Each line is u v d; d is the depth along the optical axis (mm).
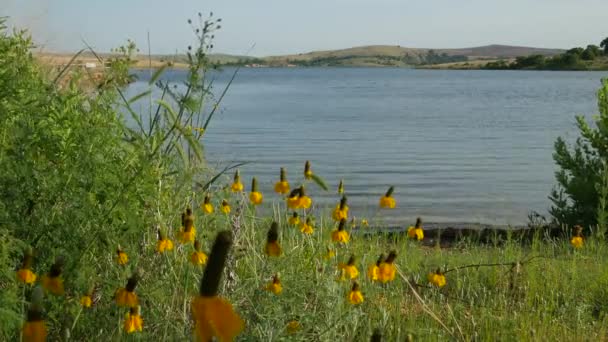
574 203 11305
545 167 21562
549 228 11266
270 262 5387
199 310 1560
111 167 5031
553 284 7074
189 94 5773
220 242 1581
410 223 13656
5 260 4016
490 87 99812
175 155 6320
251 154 23078
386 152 24797
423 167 21328
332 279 5234
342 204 5332
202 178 7039
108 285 4637
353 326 5109
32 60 5910
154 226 5562
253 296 4812
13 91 4785
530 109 50719
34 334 2225
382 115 43625
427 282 6961
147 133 6043
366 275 6062
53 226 4543
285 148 25156
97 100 5500
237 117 40312
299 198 5293
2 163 4496
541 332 5832
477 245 10094
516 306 6504
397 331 5465
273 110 47531
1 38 5449
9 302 3719
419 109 50250
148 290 4711
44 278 3436
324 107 51688
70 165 4883
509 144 27766
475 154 24578
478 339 5688
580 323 6090
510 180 19141
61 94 5520
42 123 5004
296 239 6422
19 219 4473
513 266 7211
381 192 16906
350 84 121188
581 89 89938
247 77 182625
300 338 4602
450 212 14945
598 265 7898
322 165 21203
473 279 7152
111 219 4895
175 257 5363
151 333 4613
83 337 4426
